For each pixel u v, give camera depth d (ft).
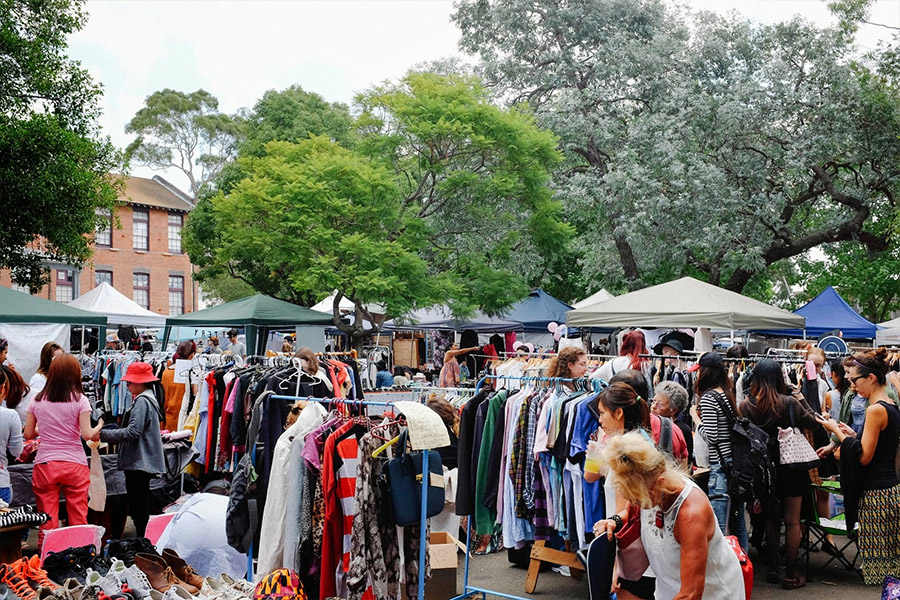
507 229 67.36
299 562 16.63
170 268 148.97
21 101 59.36
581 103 85.51
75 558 16.43
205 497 20.81
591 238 90.89
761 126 79.61
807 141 77.05
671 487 11.69
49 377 22.11
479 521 19.71
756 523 24.81
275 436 18.72
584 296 105.50
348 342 65.31
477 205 64.18
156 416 23.58
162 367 35.47
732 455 20.43
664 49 86.99
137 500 23.57
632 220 76.54
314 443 16.34
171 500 26.89
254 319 50.16
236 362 28.30
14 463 24.52
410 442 15.72
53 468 21.76
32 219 57.31
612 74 87.45
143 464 23.12
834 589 21.74
